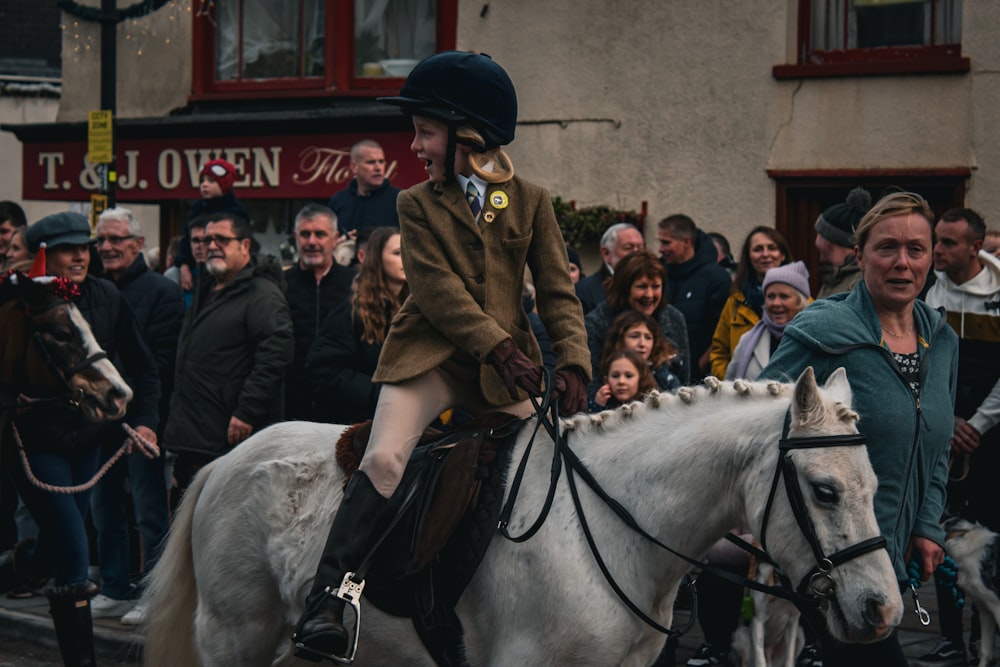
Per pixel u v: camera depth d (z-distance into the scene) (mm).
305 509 4258
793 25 11320
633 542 3779
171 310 8164
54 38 23172
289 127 13203
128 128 14055
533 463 3939
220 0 13914
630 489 3811
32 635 7250
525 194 4086
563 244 4148
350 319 6438
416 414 4059
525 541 3805
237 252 7336
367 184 9562
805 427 3480
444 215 4000
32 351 5902
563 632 3729
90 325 6695
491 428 4102
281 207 13594
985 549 6113
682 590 6820
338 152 13031
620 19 11914
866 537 3379
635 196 11930
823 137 11203
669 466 3764
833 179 11156
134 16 14320
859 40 11219
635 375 6465
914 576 4383
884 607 3328
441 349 4031
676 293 8570
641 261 7199
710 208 11633
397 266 6332
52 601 5996
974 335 6348
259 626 4426
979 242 6418
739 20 11430
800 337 4078
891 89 10938
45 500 6027
